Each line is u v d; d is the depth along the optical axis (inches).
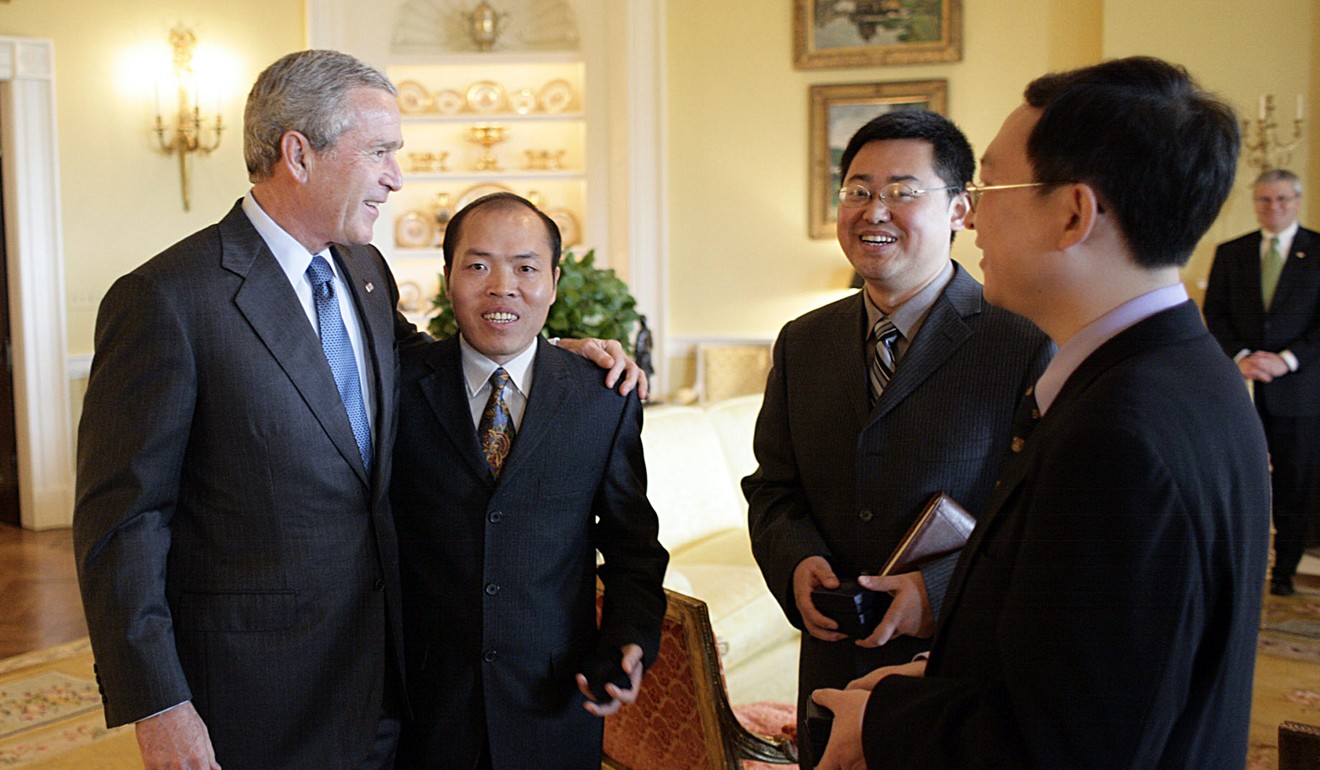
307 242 65.2
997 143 43.4
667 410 169.3
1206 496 36.5
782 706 107.4
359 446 66.0
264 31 279.9
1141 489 35.5
